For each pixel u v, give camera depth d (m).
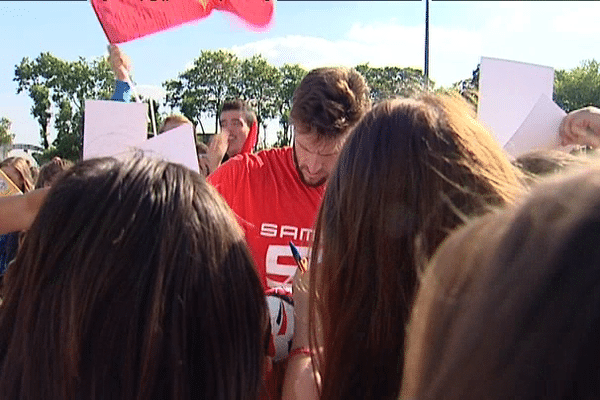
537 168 1.27
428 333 0.62
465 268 0.61
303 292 1.37
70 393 0.86
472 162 1.01
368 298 1.06
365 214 1.04
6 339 0.95
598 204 0.52
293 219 1.98
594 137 1.64
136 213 0.89
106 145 1.60
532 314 0.51
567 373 0.49
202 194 0.96
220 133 3.15
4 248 3.35
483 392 0.52
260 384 1.00
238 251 0.97
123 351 0.86
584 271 0.50
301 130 1.83
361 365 1.07
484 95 1.70
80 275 0.86
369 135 1.07
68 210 0.90
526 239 0.55
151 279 0.86
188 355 0.88
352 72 1.91
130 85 2.29
